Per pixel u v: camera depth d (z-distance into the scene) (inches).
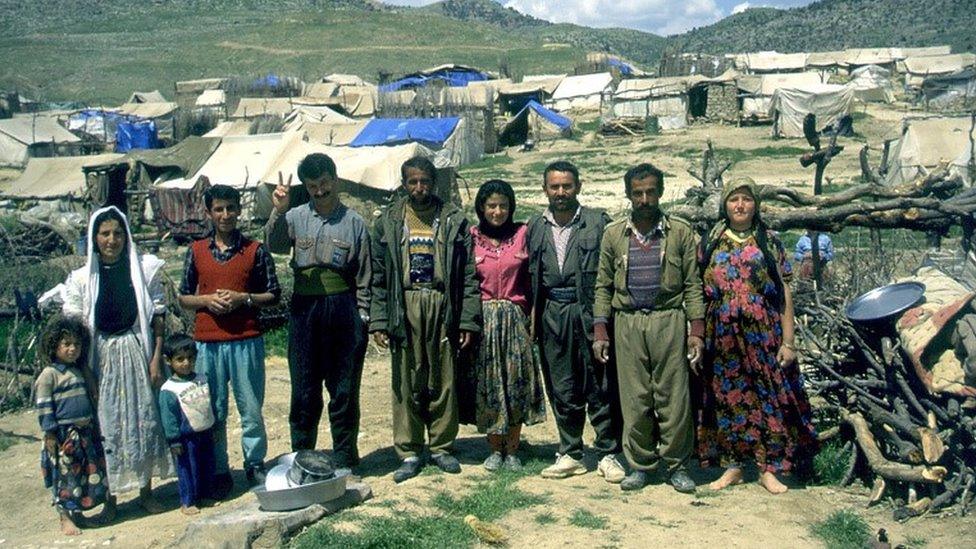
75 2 6102.4
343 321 232.7
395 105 1914.4
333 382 237.8
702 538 194.5
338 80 2787.9
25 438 305.9
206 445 229.8
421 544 193.6
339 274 231.9
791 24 7190.0
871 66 2396.7
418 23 5349.4
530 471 240.7
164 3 6200.8
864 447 224.5
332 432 241.9
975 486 213.6
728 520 204.7
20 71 4106.8
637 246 221.9
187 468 226.2
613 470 232.5
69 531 217.2
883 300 248.8
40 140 1878.7
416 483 229.9
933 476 210.4
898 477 214.4
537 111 1911.9
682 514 208.8
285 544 196.9
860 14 6678.2
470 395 241.0
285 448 281.9
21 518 236.4
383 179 1040.2
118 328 225.3
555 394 235.5
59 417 217.9
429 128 1606.8
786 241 666.8
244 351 233.6
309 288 231.9
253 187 1088.2
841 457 235.9
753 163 1389.0
